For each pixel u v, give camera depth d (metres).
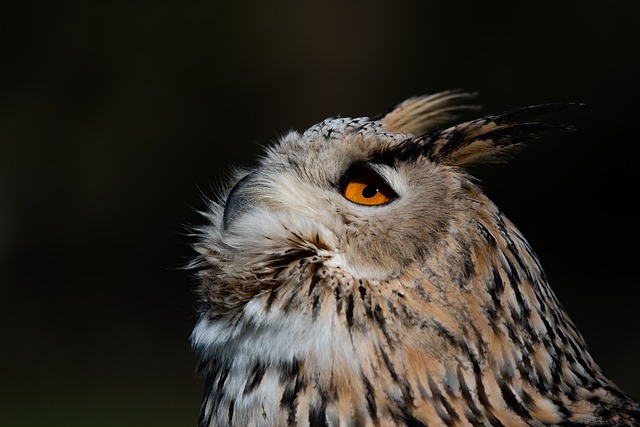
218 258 4.89
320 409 4.36
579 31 16.42
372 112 18.42
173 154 18.72
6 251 18.47
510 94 16.52
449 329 4.34
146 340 16.20
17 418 12.95
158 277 18.20
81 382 14.73
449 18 17.47
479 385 4.34
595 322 14.15
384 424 4.30
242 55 18.81
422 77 17.66
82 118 18.83
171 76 18.78
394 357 4.33
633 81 16.00
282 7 18.98
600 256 15.63
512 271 4.49
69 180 18.84
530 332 4.46
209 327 4.82
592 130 15.91
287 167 4.86
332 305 4.45
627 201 15.80
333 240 4.57
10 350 16.05
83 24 18.70
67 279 18.25
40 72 18.75
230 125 18.72
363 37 18.72
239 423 4.56
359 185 4.72
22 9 18.56
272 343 4.52
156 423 12.62
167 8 18.75
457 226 4.45
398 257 4.44
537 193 15.95
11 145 18.69
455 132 4.70
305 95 18.77
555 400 4.45
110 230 18.69
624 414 4.42
